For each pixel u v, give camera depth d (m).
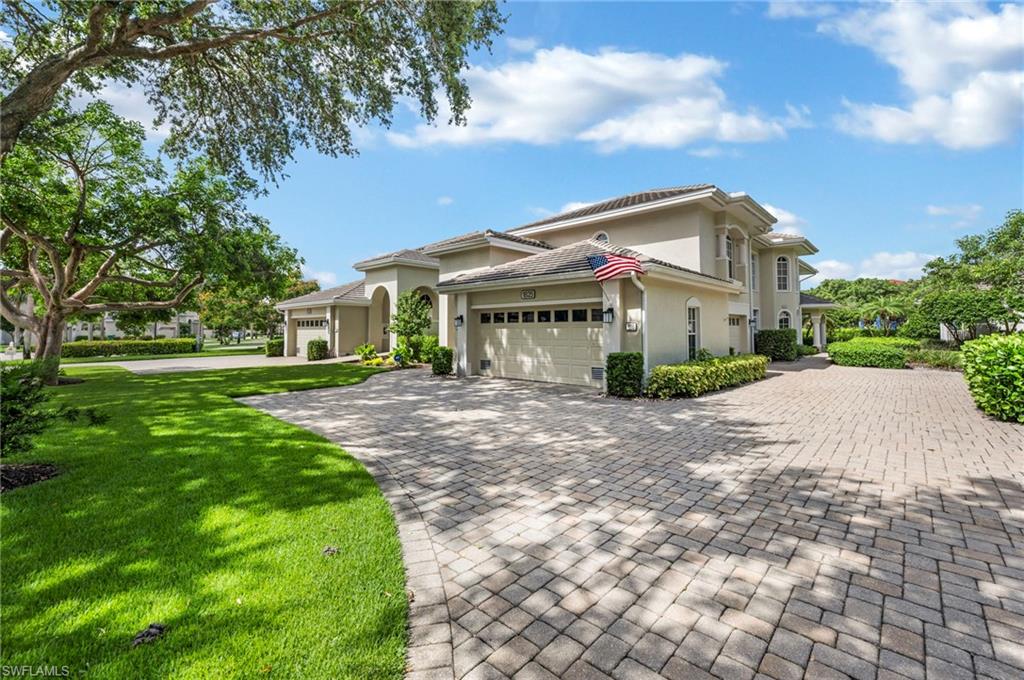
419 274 22.34
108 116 11.85
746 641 2.40
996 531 3.71
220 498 4.16
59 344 13.52
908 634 2.46
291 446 6.03
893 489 4.67
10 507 3.87
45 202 11.83
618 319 10.76
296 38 8.37
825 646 2.37
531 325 13.32
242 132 10.51
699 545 3.48
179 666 2.08
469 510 4.16
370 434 7.06
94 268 15.91
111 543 3.25
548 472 5.23
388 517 3.85
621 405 9.48
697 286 13.24
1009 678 2.14
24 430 4.39
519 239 16.59
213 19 8.73
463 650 2.32
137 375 15.77
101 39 6.57
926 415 8.47
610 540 3.57
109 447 5.88
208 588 2.70
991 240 28.69
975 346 8.93
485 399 10.31
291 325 27.91
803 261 26.36
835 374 15.62
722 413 8.62
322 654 2.20
